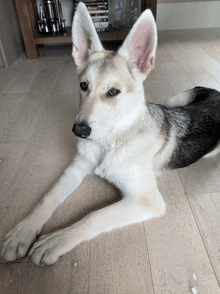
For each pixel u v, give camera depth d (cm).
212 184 55
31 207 50
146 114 50
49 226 46
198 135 57
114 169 48
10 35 129
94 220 41
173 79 107
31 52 134
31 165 61
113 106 43
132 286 37
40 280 38
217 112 61
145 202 44
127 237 44
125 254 41
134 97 46
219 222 46
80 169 54
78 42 47
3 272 39
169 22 177
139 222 46
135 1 139
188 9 172
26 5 121
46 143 69
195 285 37
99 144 50
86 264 40
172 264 39
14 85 105
